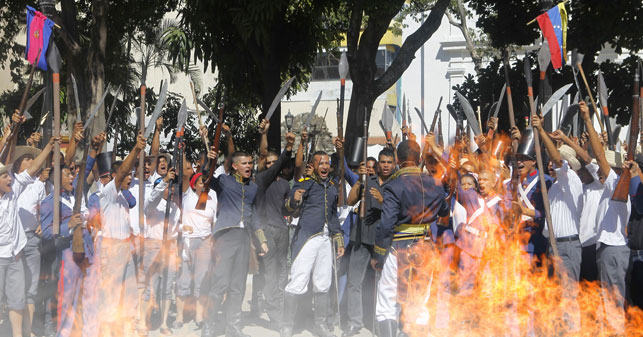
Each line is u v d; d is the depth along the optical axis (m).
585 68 13.84
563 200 7.71
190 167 8.70
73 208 7.38
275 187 8.89
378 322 7.09
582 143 8.64
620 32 13.16
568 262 7.65
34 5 17.72
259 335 8.27
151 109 21.11
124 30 18.98
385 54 31.20
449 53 27.52
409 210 6.95
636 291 7.48
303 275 8.05
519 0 14.49
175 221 8.73
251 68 15.02
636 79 7.27
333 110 30.42
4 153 7.46
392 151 8.24
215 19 13.91
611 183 7.53
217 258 7.88
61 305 7.56
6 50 21.42
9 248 7.37
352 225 8.94
